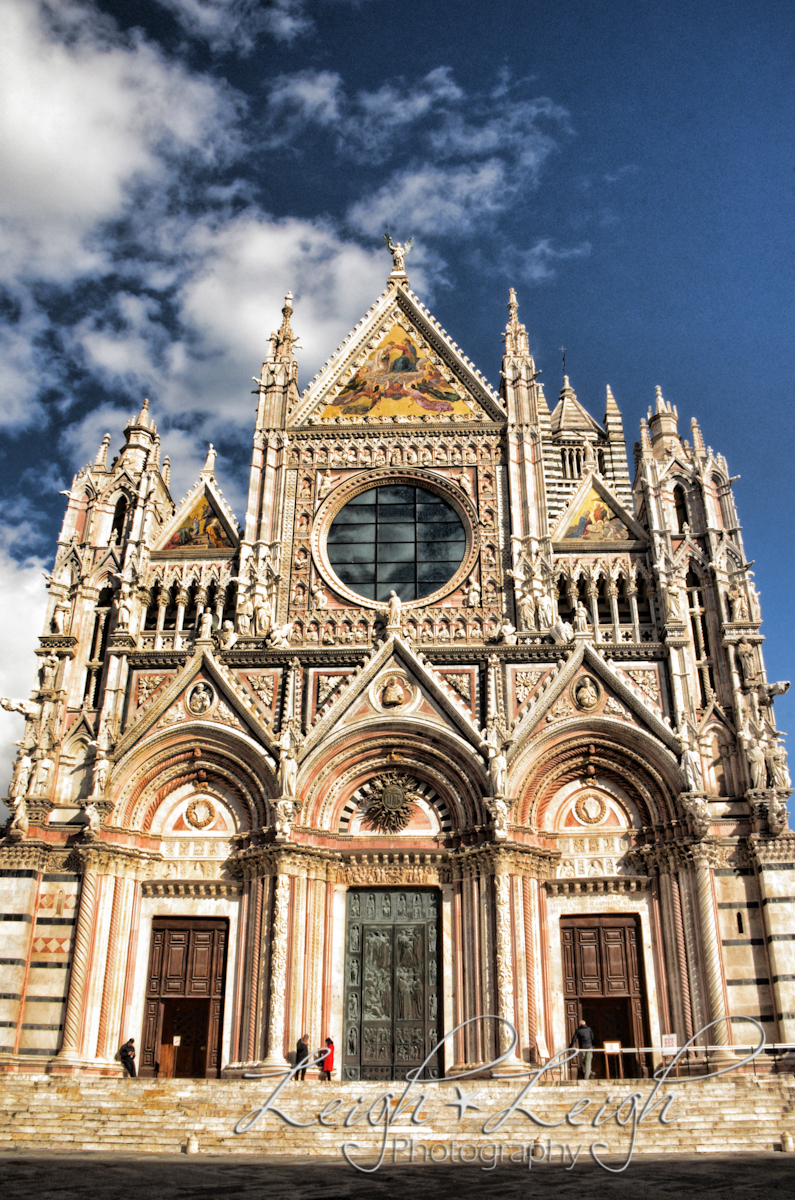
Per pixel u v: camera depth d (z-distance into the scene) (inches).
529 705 1657.2
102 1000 1505.9
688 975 1485.0
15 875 1553.9
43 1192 700.7
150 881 1599.4
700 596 1776.6
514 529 1838.1
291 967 1503.4
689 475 1872.5
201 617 1797.5
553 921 1572.3
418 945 1568.7
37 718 1686.8
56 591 1820.9
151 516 1895.9
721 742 1646.2
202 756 1668.3
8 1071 1444.4
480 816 1592.0
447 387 2009.1
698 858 1515.7
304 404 1999.3
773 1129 1074.7
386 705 1665.8
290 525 1893.5
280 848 1546.5
